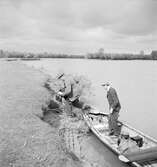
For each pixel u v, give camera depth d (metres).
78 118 12.65
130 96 23.81
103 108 17.16
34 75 24.16
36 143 7.52
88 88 22.98
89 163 7.74
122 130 10.02
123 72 50.03
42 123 9.66
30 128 8.62
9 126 8.27
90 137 10.21
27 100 12.24
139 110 17.66
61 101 14.87
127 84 32.56
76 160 7.70
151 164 7.02
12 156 6.36
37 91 15.03
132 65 74.62
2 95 12.46
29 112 10.45
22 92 13.94
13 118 9.13
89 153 8.58
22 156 6.50
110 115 9.55
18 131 8.02
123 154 7.40
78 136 10.14
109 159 8.20
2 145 6.77
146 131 12.62
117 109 9.48
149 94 25.06
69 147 8.80
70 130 10.73
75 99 15.00
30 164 6.24
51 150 7.36
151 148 7.56
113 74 44.84
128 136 8.62
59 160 6.95
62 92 15.63
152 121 14.55
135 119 14.99
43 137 8.16
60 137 9.22
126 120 14.70
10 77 20.33
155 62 93.69
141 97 23.28
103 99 20.78
